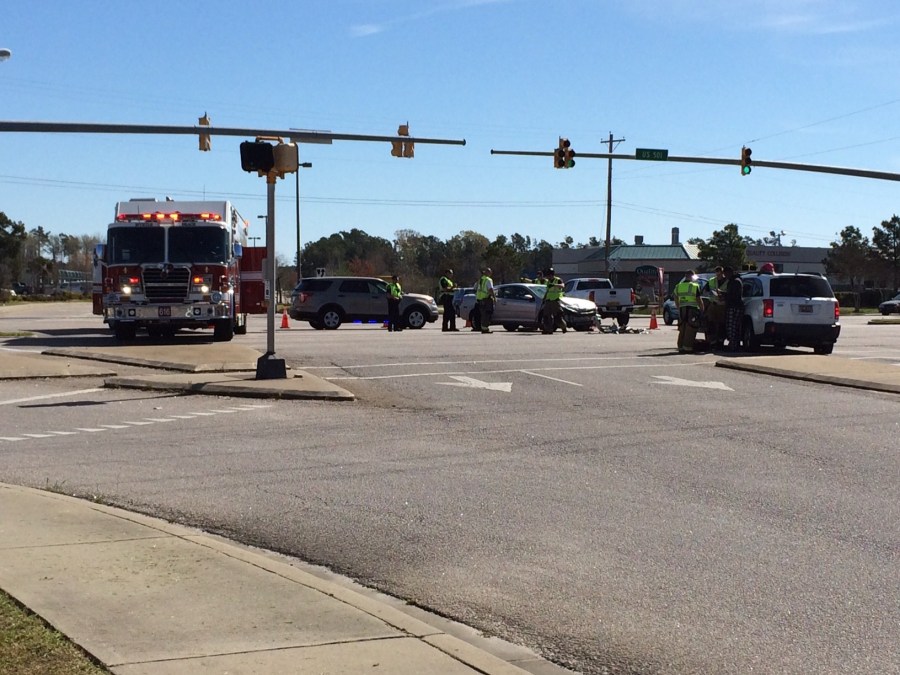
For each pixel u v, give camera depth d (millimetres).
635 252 95062
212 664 4973
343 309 37344
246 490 9391
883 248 94938
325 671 4914
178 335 29719
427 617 6109
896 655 5426
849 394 15633
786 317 23031
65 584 6246
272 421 13305
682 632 5785
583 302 34219
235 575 6492
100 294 30625
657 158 35531
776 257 102750
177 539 7387
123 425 13000
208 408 14461
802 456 10992
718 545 7582
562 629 5863
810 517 8430
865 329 37969
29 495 8789
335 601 5992
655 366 19531
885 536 7828
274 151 16062
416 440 11961
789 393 15727
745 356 22203
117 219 25500
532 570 6973
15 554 6914
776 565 7074
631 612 6125
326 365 19750
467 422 13219
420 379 17500
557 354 22125
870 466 10477
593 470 10297
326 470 10266
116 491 9328
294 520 8352
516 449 11406
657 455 11055
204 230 25562
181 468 10359
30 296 118562
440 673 4906
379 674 4883
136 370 19031
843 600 6320
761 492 9344
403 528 8086
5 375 17516
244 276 30984
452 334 30375
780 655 5434
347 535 7902
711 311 23984
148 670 4871
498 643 5684
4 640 5203
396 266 111375
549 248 143000
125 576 6438
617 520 8328
